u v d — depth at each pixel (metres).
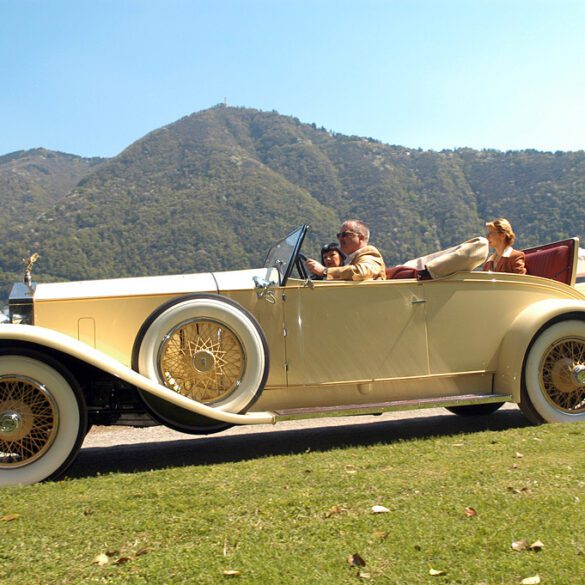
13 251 185.50
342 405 4.58
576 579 2.26
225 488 3.36
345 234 5.16
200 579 2.35
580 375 4.88
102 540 2.74
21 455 3.80
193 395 4.22
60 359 4.00
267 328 4.47
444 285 4.86
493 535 2.62
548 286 5.15
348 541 2.62
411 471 3.55
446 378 4.87
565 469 3.43
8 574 2.45
